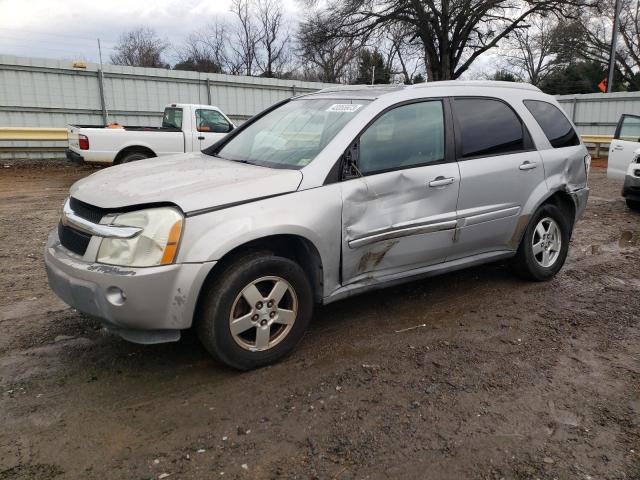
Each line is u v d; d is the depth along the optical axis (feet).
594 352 12.90
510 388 11.19
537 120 16.92
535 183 16.31
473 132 15.07
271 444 9.25
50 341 12.98
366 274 13.17
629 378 11.69
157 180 11.69
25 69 50.60
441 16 91.35
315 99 15.40
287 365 11.98
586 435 9.66
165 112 43.16
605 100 79.61
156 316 10.30
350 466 8.72
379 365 12.06
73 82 53.31
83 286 10.37
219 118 42.01
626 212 31.04
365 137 12.88
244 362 11.39
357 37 92.89
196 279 10.35
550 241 17.61
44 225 25.17
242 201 10.98
